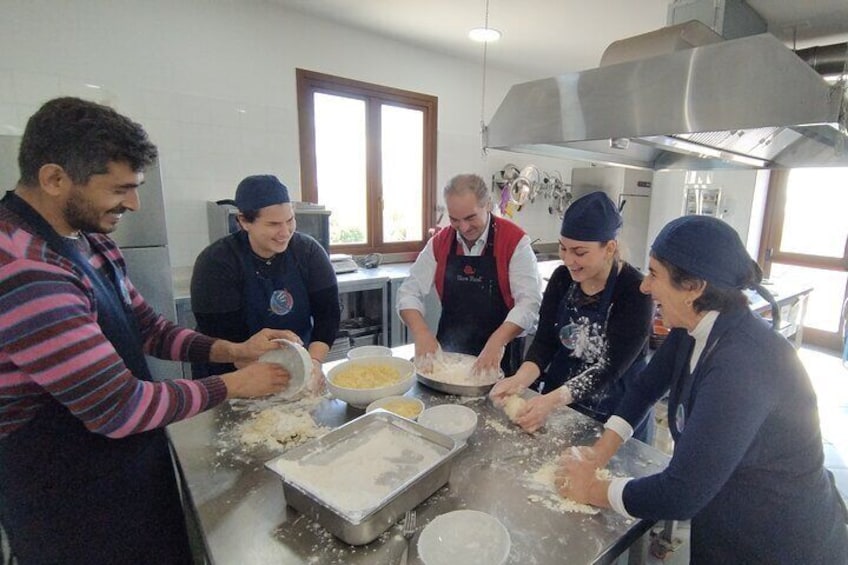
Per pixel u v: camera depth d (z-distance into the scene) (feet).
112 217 2.65
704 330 2.63
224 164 9.74
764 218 15.14
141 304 3.87
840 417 10.11
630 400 3.43
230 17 9.36
